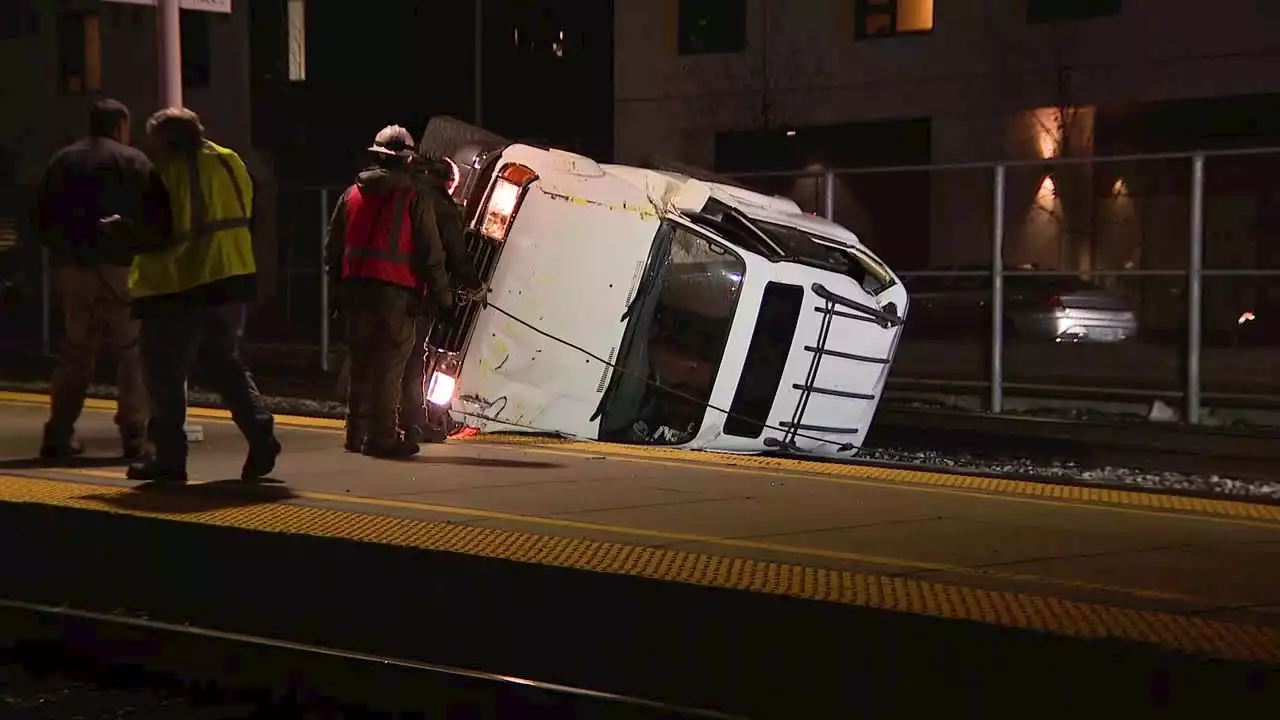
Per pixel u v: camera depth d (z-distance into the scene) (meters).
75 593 6.89
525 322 9.79
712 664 5.43
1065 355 16.06
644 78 31.48
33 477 7.97
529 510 7.32
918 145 28.95
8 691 5.56
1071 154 26.81
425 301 9.04
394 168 8.71
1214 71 25.64
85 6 36.50
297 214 24.34
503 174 9.72
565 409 10.11
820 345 10.90
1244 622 5.04
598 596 5.69
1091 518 7.59
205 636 5.84
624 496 7.93
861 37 29.31
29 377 17.83
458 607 6.00
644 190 10.27
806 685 5.23
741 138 30.62
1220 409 13.98
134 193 8.04
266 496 7.50
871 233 26.73
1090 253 25.61
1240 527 7.36
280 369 18.48
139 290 7.50
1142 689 4.61
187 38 35.66
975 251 26.06
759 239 10.68
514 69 32.69
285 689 5.64
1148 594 5.54
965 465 12.16
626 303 10.05
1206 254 24.20
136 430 8.79
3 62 38.12
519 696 5.26
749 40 30.31
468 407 9.79
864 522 7.29
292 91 34.69
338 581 6.28
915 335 18.83
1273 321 16.80
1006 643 4.86
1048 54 27.25
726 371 10.34
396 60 33.59
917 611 5.09
